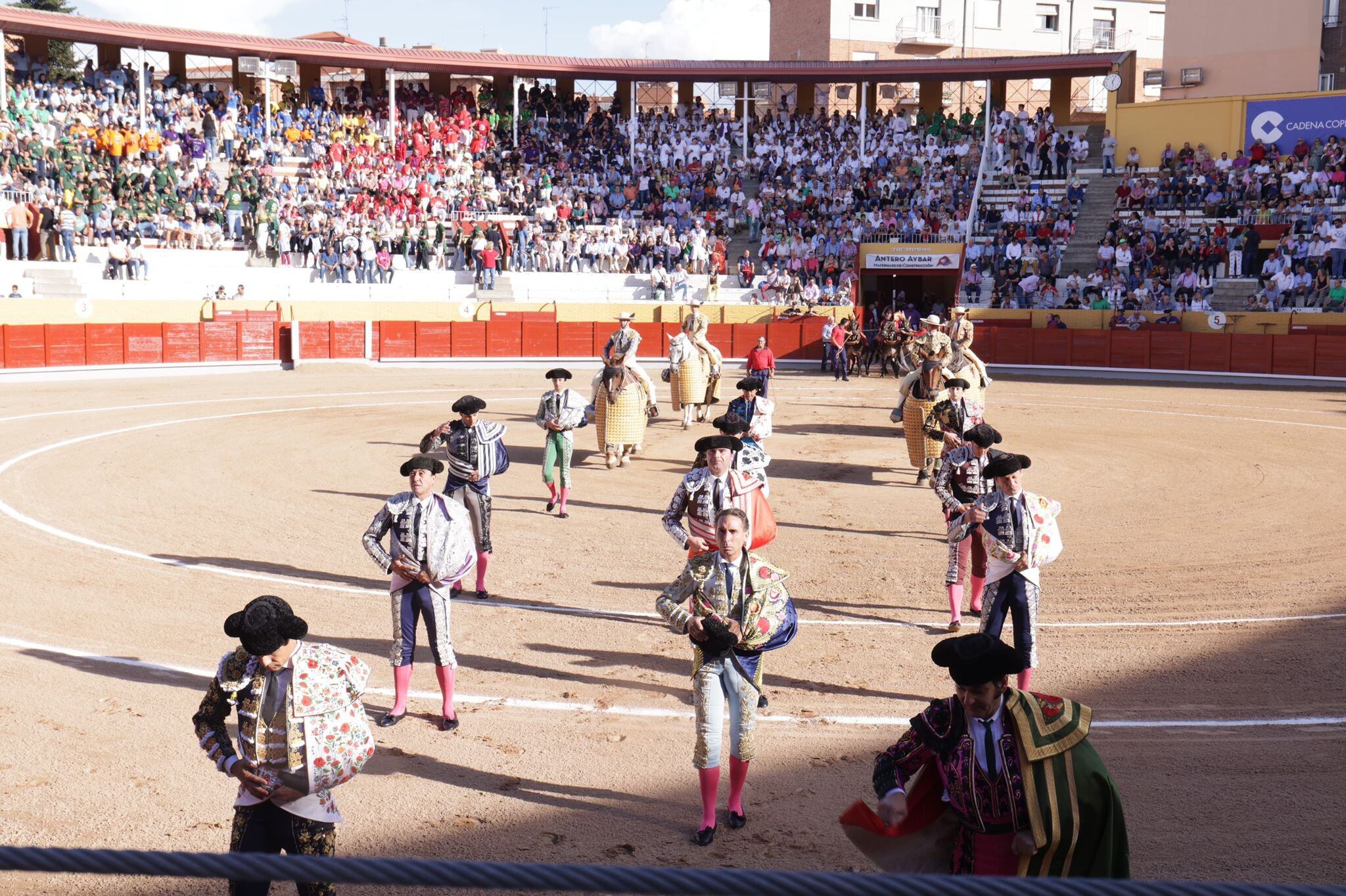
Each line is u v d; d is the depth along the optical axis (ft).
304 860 6.43
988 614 24.72
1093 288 113.09
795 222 129.08
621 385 55.67
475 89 166.91
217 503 46.52
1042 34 201.98
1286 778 21.71
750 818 20.08
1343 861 18.45
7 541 39.47
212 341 102.47
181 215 111.55
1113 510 46.34
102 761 22.16
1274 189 114.21
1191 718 24.73
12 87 114.42
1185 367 105.91
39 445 59.98
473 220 124.67
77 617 31.24
